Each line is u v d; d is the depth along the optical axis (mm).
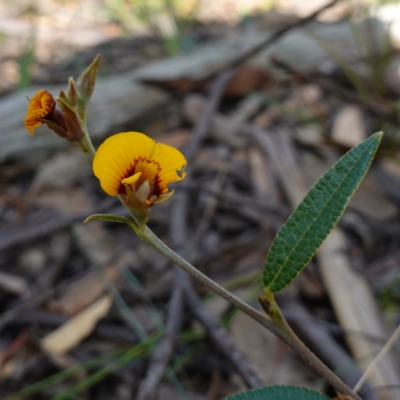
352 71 318
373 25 359
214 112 277
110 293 193
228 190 247
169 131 294
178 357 172
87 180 260
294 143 269
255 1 495
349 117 281
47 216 239
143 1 423
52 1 491
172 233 211
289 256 86
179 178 79
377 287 195
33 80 347
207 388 168
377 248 214
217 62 322
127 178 74
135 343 181
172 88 296
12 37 416
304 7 462
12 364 173
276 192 242
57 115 84
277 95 319
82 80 85
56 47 399
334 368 160
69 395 161
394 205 231
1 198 248
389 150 248
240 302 84
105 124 280
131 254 216
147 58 384
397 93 306
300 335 173
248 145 271
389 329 177
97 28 438
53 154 267
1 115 263
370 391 150
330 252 200
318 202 87
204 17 462
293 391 87
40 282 208
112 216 78
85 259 219
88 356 179
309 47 344
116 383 171
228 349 153
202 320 165
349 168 87
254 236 219
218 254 211
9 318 186
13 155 260
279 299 188
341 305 183
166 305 181
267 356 171
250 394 87
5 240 219
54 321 187
